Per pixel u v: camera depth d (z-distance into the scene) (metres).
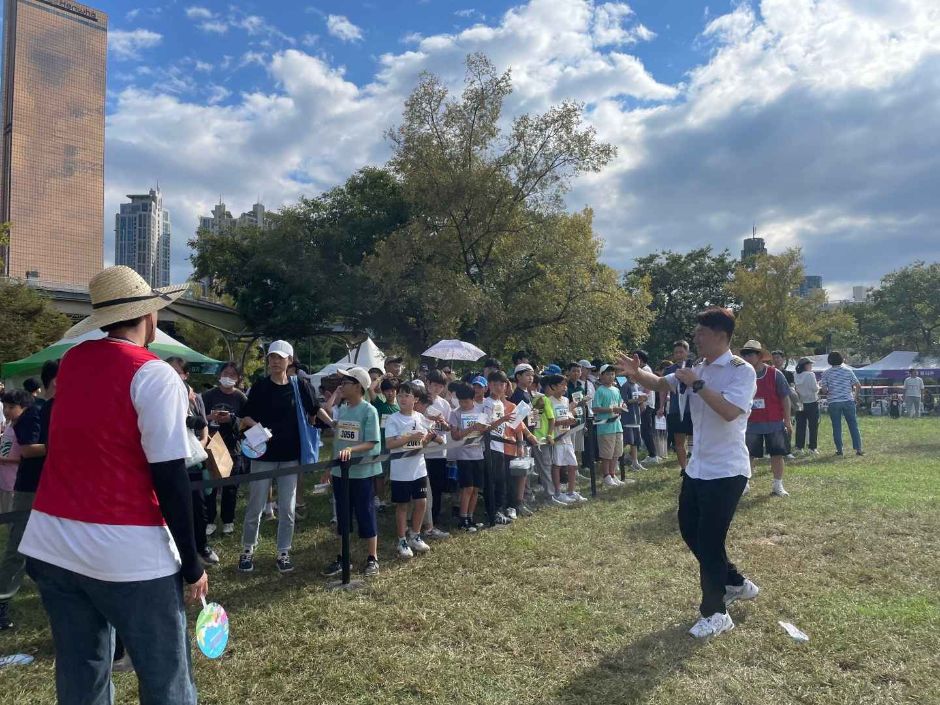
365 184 27.84
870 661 3.52
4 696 3.40
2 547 5.61
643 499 7.81
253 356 35.31
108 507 2.08
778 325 36.59
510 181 23.06
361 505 5.33
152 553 2.13
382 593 4.81
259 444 5.23
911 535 5.86
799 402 10.80
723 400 3.71
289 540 5.51
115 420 2.11
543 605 4.46
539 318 23.17
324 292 24.36
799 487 8.09
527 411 7.49
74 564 2.07
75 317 26.62
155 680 2.13
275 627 4.21
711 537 3.92
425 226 22.66
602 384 9.05
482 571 5.26
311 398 5.77
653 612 4.28
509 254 23.95
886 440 13.59
